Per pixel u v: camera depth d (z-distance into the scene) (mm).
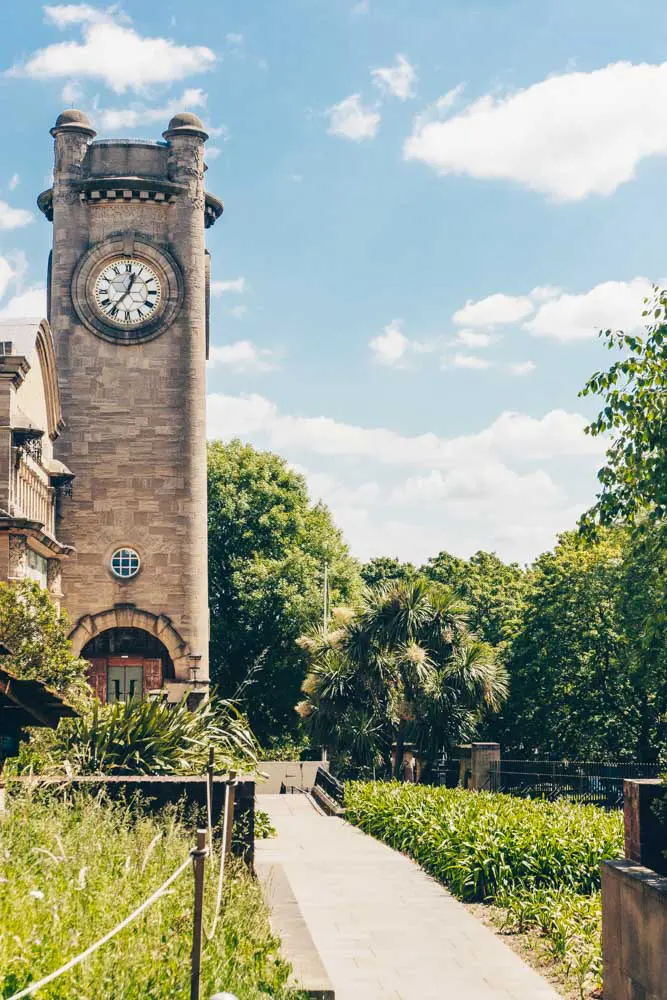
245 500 60406
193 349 40938
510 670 47219
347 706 38031
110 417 40406
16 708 13172
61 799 14531
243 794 14969
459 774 37719
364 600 38531
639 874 11938
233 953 9570
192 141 41656
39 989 7176
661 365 14031
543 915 15430
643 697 41344
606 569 44312
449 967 13555
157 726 19172
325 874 20469
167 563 39875
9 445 29844
